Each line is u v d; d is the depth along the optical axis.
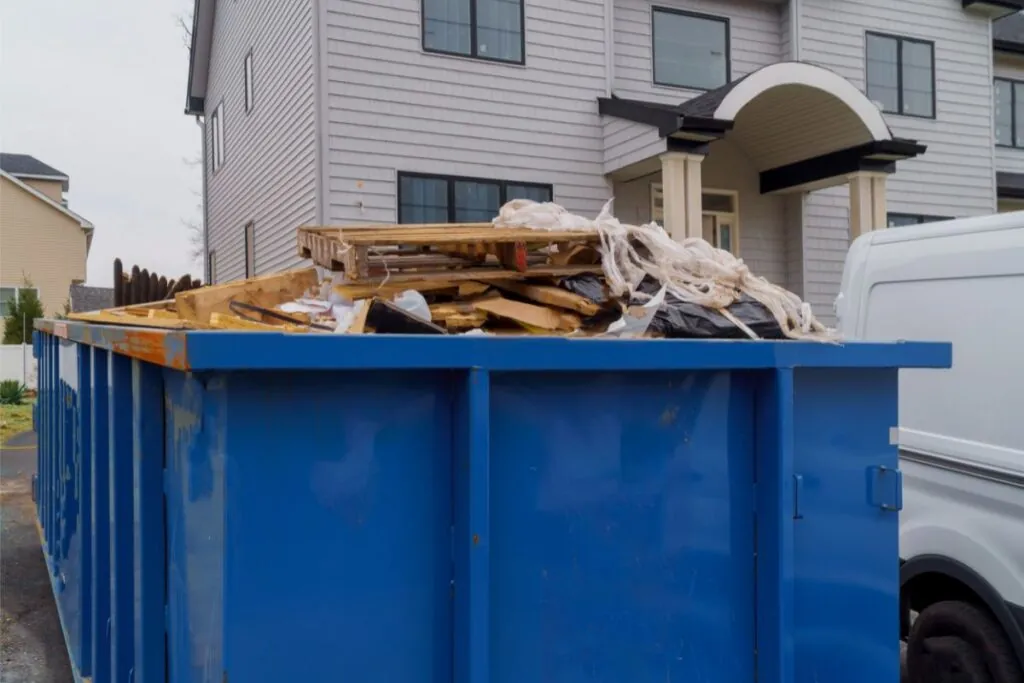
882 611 2.76
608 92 13.22
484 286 3.56
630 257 3.39
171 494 2.34
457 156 12.30
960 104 16.14
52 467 5.27
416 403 2.20
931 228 4.55
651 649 2.48
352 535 2.12
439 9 12.20
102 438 3.08
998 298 4.11
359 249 3.29
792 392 2.59
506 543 2.30
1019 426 3.94
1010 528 3.93
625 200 13.49
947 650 4.12
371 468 2.15
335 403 2.11
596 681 2.41
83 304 32.38
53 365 5.21
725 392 2.58
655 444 2.49
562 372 2.36
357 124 11.69
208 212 20.58
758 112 12.69
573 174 13.02
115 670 2.67
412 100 12.00
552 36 12.88
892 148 12.14
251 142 15.62
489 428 2.26
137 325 2.91
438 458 2.22
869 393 2.76
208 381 2.05
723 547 2.58
